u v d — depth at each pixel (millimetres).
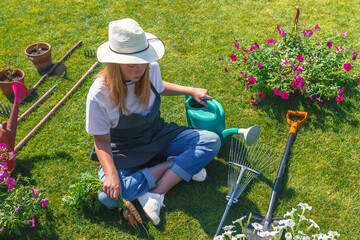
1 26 5410
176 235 3031
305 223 3082
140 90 2887
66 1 5914
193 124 3590
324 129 3855
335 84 4082
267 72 4137
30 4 5852
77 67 4730
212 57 4797
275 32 5160
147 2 5844
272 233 2275
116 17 5559
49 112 4086
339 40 4883
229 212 3172
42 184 3416
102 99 2828
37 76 4617
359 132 3811
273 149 3701
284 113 4039
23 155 3676
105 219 3141
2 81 4289
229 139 3803
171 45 5008
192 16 5531
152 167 3219
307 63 4152
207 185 3387
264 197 3285
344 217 3125
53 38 5215
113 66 2674
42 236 3035
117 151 3174
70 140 3828
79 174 3508
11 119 3479
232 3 5762
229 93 4301
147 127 3174
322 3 5668
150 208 3041
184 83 4445
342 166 3520
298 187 3350
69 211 3152
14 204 2934
